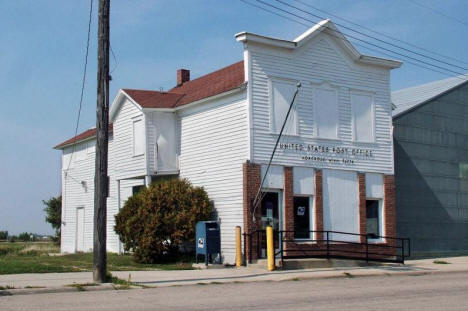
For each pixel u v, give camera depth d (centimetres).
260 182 2469
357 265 2511
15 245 5062
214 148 2652
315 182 2625
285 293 1580
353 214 2736
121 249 3184
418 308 1306
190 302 1385
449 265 2625
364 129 2827
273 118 2530
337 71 2756
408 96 3572
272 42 2514
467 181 3416
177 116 2914
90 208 3753
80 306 1302
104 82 1753
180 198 2525
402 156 3119
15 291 1530
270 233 2233
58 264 2322
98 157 1733
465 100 3491
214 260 2552
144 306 1312
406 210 3102
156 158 2841
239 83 2514
